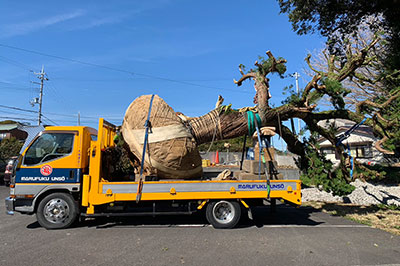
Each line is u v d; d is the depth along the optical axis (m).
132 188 5.74
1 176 17.22
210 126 6.61
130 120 6.25
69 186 5.86
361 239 5.16
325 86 6.82
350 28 11.29
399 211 7.74
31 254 4.36
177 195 5.76
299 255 4.31
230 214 6.00
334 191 7.34
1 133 33.22
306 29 11.33
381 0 9.61
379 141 7.02
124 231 5.71
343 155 7.80
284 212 7.85
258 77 7.31
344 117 7.62
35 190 5.78
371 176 7.82
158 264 3.94
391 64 10.02
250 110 7.08
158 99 6.32
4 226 6.15
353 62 7.21
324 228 5.99
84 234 5.47
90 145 6.35
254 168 6.54
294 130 8.04
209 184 5.85
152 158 6.04
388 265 3.91
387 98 7.73
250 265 3.90
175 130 6.07
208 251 4.48
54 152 5.96
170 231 5.71
